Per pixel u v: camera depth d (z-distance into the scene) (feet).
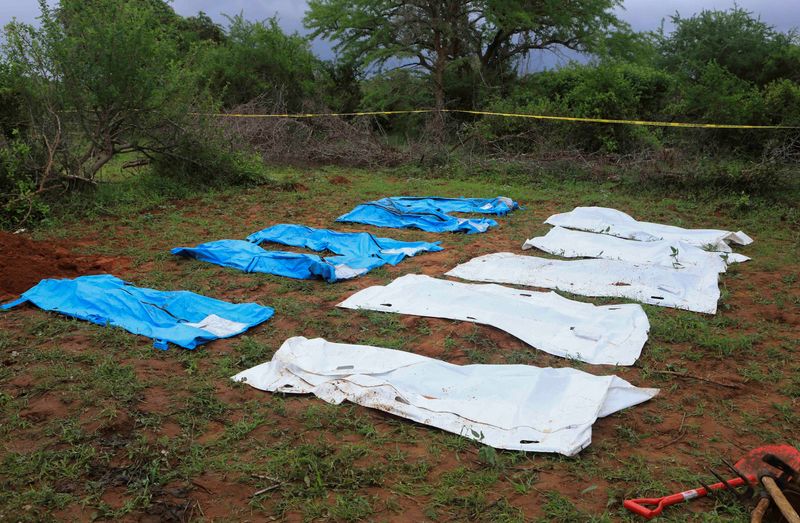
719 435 12.80
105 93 33.09
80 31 33.55
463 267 23.47
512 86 72.33
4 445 11.73
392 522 10.05
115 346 16.11
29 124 33.09
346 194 38.52
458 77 75.15
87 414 12.78
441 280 20.66
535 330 17.67
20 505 10.15
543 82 68.64
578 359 16.07
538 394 13.61
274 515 10.22
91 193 33.47
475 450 12.05
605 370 15.65
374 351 15.70
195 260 24.08
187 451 11.85
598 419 13.20
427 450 12.05
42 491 10.41
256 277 22.18
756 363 16.14
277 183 39.75
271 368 14.97
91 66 32.86
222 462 11.44
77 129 34.30
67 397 13.35
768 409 13.89
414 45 72.43
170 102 36.65
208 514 10.21
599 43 69.26
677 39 87.86
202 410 13.20
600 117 49.80
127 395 13.47
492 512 10.30
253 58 70.08
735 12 82.38
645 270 22.25
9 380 14.14
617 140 49.60
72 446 11.74
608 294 20.84
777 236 29.40
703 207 35.55
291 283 21.53
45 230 28.25
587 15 69.15
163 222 30.40
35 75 32.53
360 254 25.13
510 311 18.58
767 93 47.52
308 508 10.32
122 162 46.83
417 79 74.02
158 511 10.16
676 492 10.96
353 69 78.59
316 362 15.15
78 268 22.20
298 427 12.74
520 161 47.85
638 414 13.56
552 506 10.41
